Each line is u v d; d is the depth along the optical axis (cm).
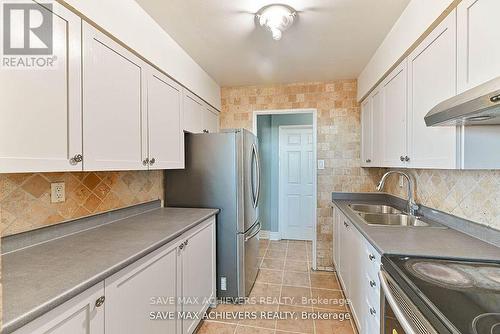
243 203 244
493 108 83
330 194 314
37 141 103
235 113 335
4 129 93
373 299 148
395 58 187
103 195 180
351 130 308
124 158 154
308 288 270
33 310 76
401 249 131
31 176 132
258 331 202
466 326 73
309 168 441
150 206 233
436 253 125
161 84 197
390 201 285
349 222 217
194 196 249
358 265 186
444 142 131
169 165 209
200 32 199
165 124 203
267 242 432
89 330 98
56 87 111
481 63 105
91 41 129
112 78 144
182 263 173
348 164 309
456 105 97
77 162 121
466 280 101
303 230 445
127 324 119
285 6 166
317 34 203
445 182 180
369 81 255
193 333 192
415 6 155
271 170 451
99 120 135
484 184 143
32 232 133
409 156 171
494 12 98
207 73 287
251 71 282
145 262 132
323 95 314
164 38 196
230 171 242
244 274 243
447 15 128
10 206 123
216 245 244
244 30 197
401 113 184
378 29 195
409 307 90
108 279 107
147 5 165
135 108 165
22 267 106
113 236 151
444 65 130
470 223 154
